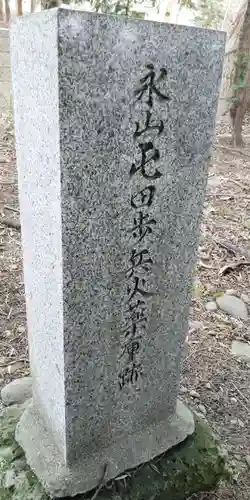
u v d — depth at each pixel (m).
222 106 5.66
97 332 1.38
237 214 4.03
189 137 1.30
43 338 1.46
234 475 1.77
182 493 1.64
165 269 1.46
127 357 1.50
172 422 1.76
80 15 0.97
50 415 1.57
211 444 1.76
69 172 1.10
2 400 1.99
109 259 1.29
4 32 5.61
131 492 1.56
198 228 1.48
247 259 3.32
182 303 1.57
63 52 0.98
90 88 1.05
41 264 1.34
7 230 3.49
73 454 1.52
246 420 2.04
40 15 1.01
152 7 1.59
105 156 1.15
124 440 1.65
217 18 3.30
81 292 1.28
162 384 1.67
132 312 1.44
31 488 1.50
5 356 2.29
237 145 5.70
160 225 1.37
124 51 1.07
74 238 1.19
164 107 1.21
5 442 1.67
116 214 1.25
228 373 2.29
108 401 1.53
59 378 1.41
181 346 1.66
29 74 1.12
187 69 1.20
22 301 2.72
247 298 2.90
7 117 5.55
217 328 2.60
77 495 1.50
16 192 4.05
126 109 1.13
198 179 1.39
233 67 5.25
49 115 1.07
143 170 1.24
